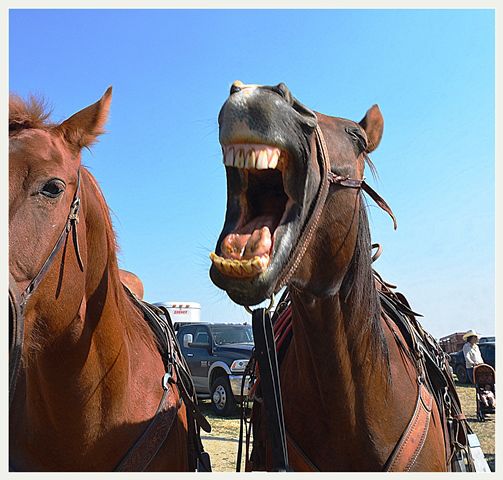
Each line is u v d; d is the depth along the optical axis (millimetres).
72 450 2043
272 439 1944
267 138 1437
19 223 1710
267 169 1631
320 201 1656
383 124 2250
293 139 1494
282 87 1508
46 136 1889
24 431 2080
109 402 2094
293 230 1547
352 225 1865
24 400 2102
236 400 9172
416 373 2342
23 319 1729
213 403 9500
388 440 2049
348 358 1993
